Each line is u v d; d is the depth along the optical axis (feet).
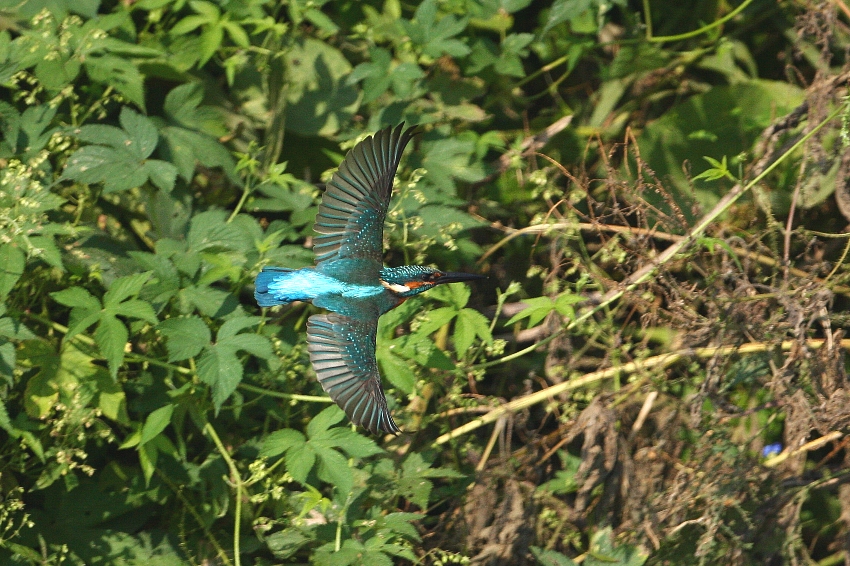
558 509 33.86
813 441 33.47
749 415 35.14
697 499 32.35
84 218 33.12
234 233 30.76
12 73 31.30
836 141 33.99
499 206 39.24
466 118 38.75
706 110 40.40
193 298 29.53
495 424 35.68
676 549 32.65
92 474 30.94
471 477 33.35
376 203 25.40
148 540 30.71
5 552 29.32
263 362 31.89
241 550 30.58
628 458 32.94
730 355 31.63
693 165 40.14
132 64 32.58
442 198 35.35
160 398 30.30
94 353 29.55
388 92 39.06
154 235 33.83
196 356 30.42
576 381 33.60
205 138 34.17
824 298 30.32
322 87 38.40
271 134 37.24
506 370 37.09
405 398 34.35
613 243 32.83
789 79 39.55
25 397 28.48
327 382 23.66
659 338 37.06
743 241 32.04
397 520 29.53
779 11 41.60
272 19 35.88
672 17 43.21
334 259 25.17
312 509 30.78
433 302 33.30
